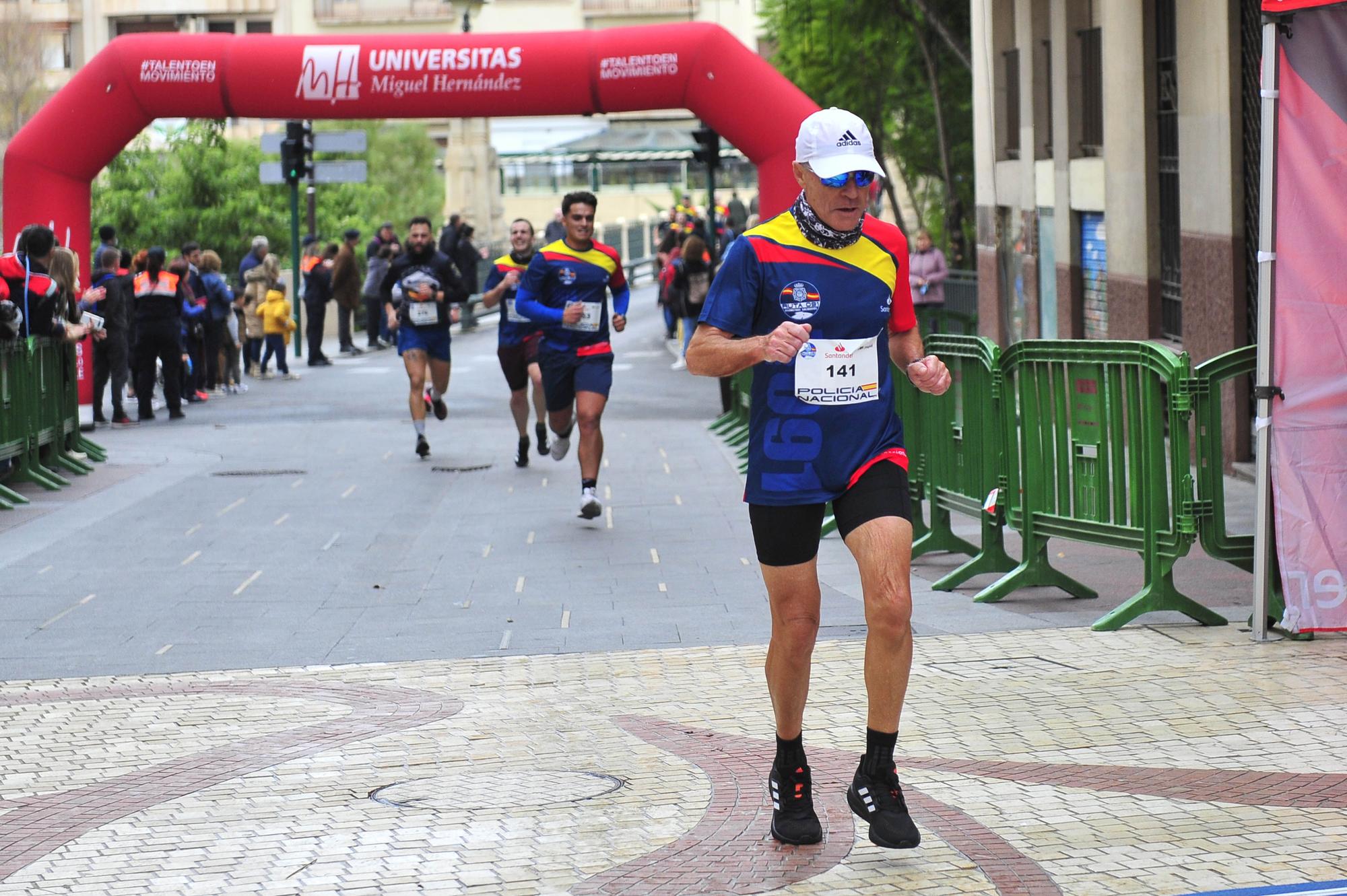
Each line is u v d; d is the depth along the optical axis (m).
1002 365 9.99
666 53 22.47
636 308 49.28
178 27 75.50
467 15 43.44
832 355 5.65
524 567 11.59
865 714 7.50
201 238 46.16
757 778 6.64
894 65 33.06
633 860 5.72
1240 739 6.96
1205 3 14.93
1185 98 15.59
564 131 76.06
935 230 36.06
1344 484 8.52
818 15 32.38
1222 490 8.96
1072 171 20.38
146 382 22.55
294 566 11.84
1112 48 18.22
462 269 41.28
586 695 8.05
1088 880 5.42
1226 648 8.56
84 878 5.70
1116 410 9.24
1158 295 17.45
